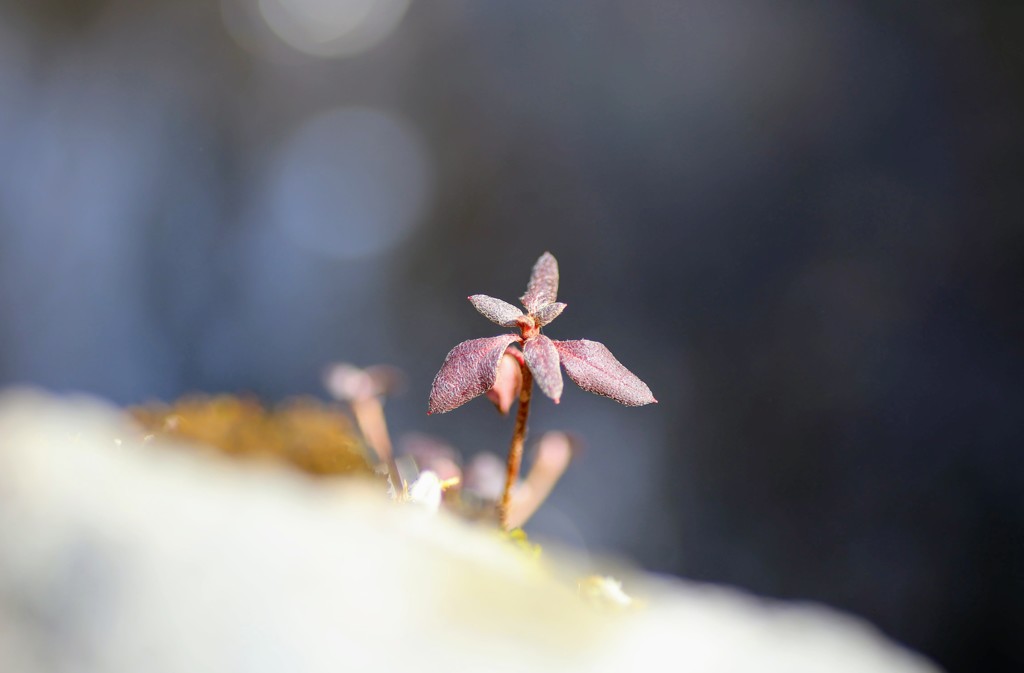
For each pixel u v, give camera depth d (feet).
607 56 4.47
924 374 3.13
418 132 5.06
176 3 5.14
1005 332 3.01
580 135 4.52
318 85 5.31
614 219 4.27
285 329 4.78
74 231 4.62
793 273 3.62
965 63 3.28
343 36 5.33
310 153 5.25
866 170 3.51
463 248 4.78
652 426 3.60
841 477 3.18
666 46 4.25
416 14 5.13
